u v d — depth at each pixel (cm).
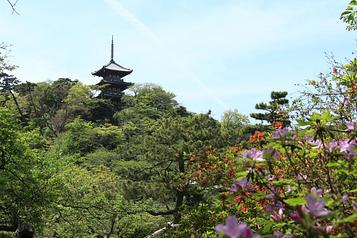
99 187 1862
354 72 406
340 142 267
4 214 1184
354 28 518
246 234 172
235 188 271
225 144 1861
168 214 1884
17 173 1142
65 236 1391
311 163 309
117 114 6175
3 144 1113
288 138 261
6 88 6025
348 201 246
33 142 1261
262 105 2462
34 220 1182
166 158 1981
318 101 563
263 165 258
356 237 199
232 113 4716
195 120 2002
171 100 7488
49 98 6388
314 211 187
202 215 668
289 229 221
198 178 812
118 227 1730
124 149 2319
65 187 1314
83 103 6381
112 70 7238
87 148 4559
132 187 1875
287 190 289
